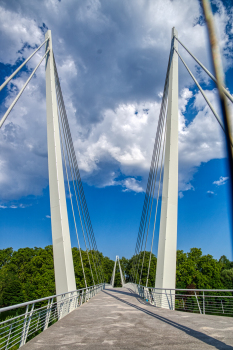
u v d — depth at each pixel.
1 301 41.72
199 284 43.41
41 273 44.81
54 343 5.70
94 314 10.66
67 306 11.70
